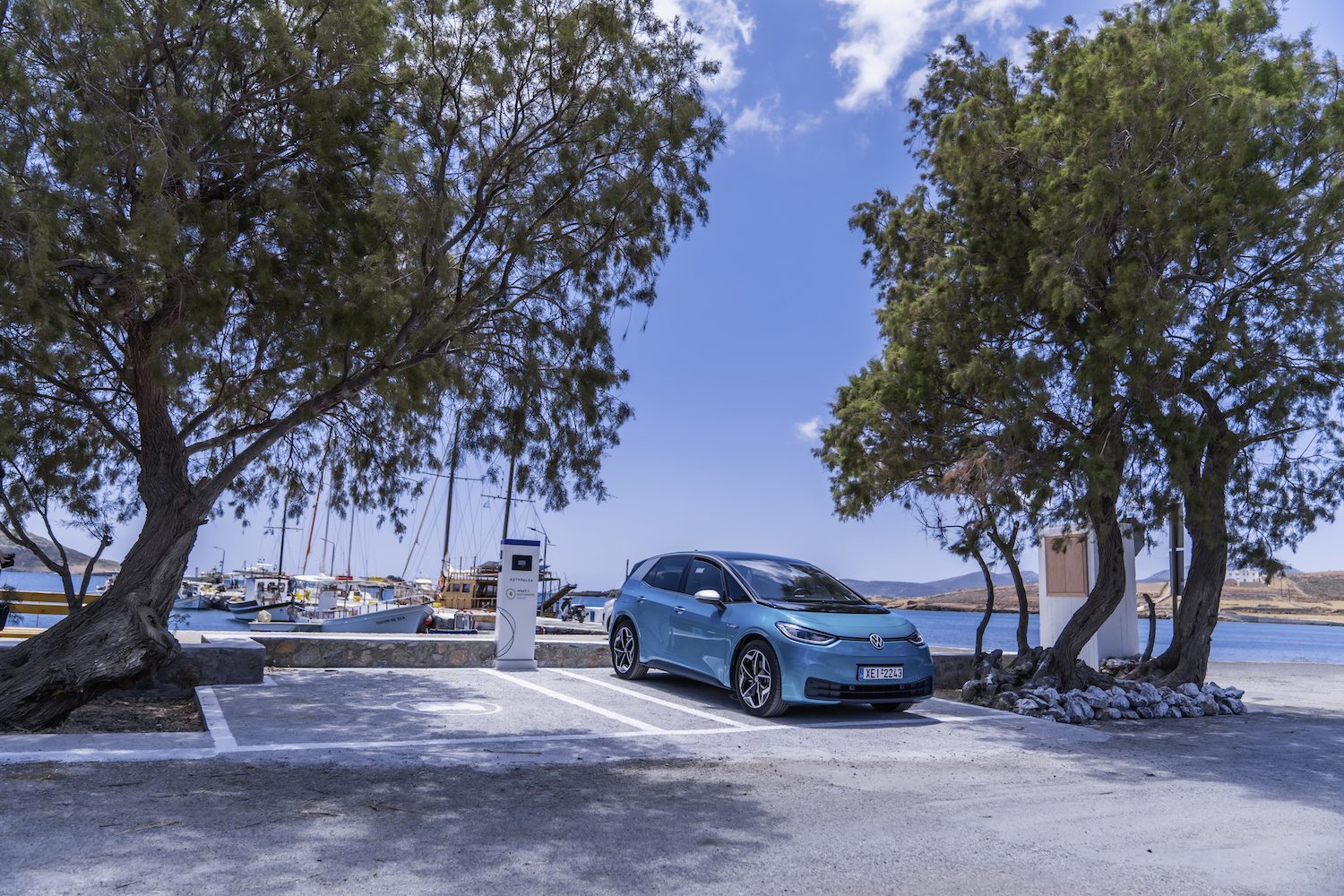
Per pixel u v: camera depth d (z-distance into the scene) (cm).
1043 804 539
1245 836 475
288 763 550
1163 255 945
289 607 5838
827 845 431
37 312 593
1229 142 887
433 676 1040
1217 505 1066
